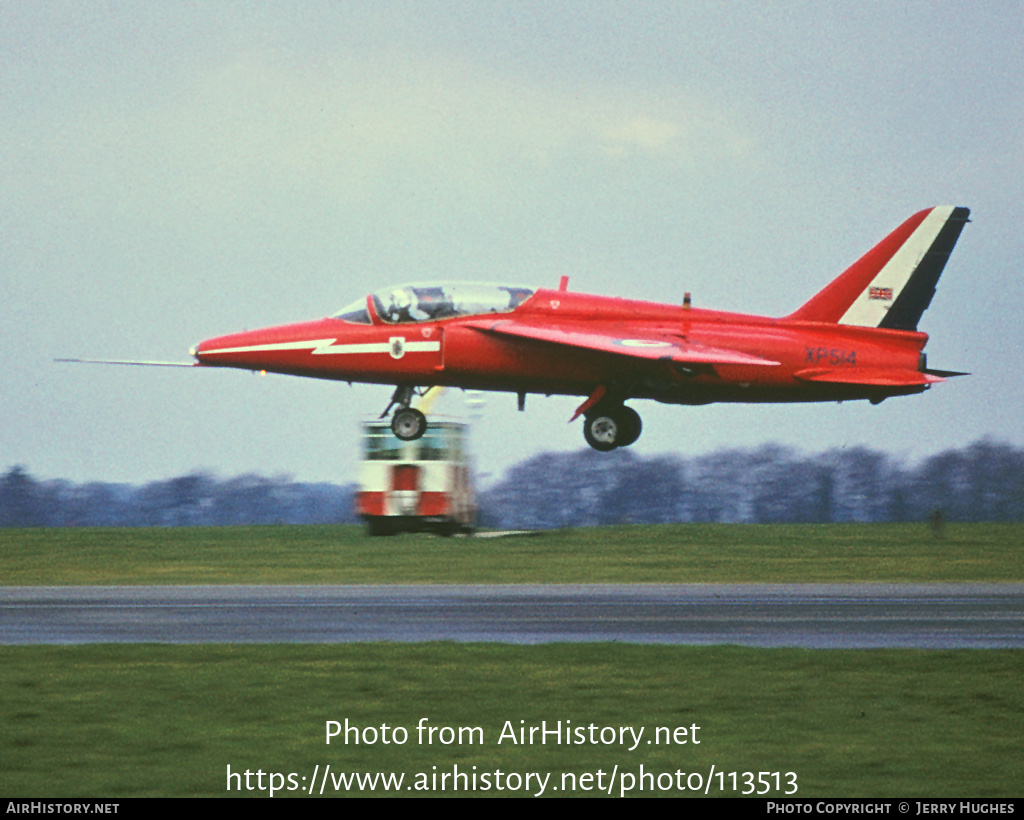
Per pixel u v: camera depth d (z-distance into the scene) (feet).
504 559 358.64
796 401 412.98
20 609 257.96
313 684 179.52
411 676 184.85
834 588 299.58
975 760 145.18
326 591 290.56
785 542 415.44
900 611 255.29
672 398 406.82
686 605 264.52
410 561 352.49
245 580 314.76
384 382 396.98
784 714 164.66
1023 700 171.01
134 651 202.59
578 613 251.60
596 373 394.32
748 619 243.40
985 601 271.69
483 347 386.93
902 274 414.41
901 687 178.50
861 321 413.39
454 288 396.16
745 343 400.06
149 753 147.64
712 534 436.76
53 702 168.96
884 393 411.54
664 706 168.55
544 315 396.37
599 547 392.68
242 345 390.83
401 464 415.03
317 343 389.39
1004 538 436.35
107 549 392.47
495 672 187.32
